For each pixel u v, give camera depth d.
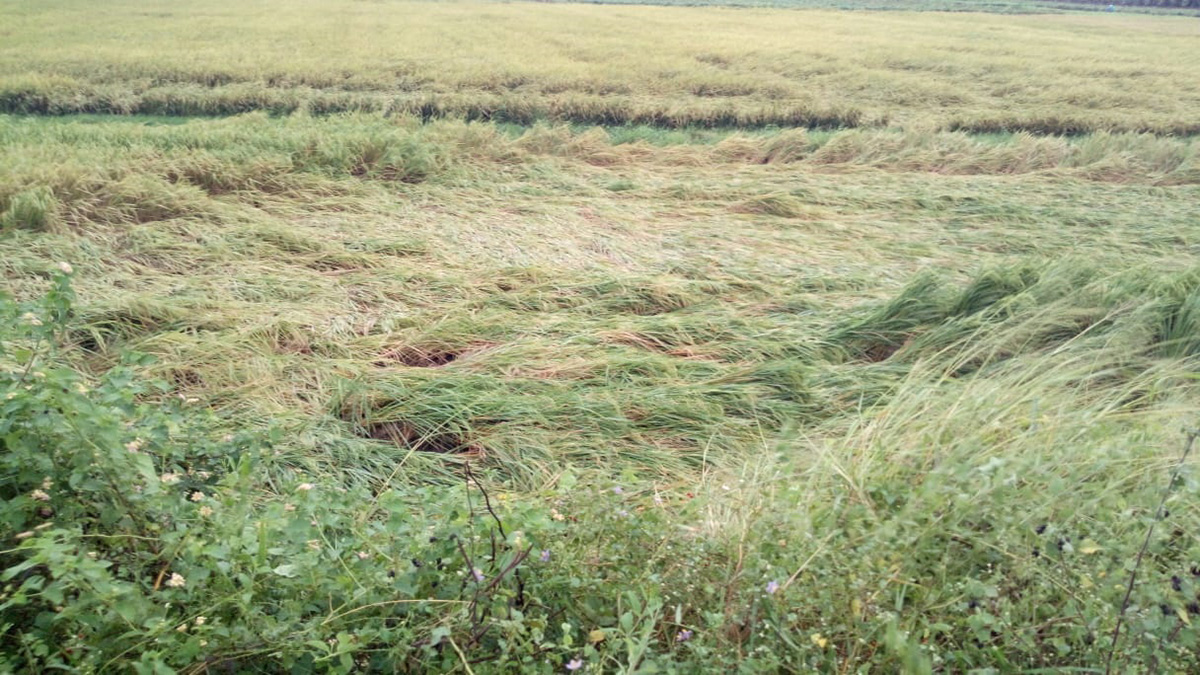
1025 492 2.61
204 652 2.15
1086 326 4.85
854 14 31.06
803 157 9.63
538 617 2.43
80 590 2.18
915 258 6.46
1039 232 7.13
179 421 3.10
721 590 2.45
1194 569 2.52
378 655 2.32
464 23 21.78
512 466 3.79
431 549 2.48
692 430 4.08
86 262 5.66
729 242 6.62
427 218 6.97
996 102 14.09
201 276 5.56
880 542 2.43
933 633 2.35
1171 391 4.13
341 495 2.92
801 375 4.44
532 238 6.52
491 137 9.11
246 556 2.34
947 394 3.78
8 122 9.45
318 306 5.20
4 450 2.48
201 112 12.05
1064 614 2.32
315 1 26.05
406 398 4.18
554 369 4.51
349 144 8.17
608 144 9.63
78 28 17.64
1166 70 18.08
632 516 2.67
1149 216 7.71
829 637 2.31
